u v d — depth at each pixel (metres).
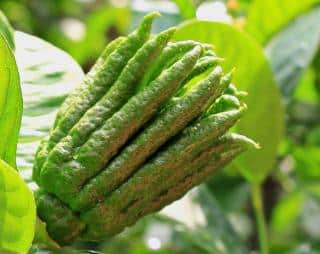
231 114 0.52
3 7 1.43
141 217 0.55
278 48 0.93
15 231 0.52
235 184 0.97
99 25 1.42
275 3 0.93
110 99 0.52
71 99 0.54
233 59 0.76
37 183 0.54
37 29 1.45
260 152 0.82
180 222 0.93
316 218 1.26
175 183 0.54
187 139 0.52
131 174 0.52
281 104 0.79
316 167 1.08
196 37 0.73
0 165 0.49
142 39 0.52
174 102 0.51
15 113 0.55
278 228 1.23
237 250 0.91
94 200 0.53
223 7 1.07
